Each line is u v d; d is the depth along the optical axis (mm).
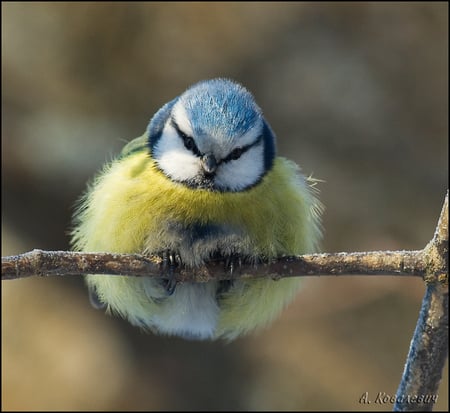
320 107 14781
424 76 15086
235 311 7648
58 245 13922
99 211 7191
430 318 5047
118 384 12656
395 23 15227
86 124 14438
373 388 12477
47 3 14781
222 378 13188
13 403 11875
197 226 6766
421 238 13844
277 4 15086
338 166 14484
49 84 14641
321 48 15062
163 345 13375
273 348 13055
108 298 7840
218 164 6738
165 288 7422
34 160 14281
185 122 6867
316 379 12680
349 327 12883
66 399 12133
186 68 14625
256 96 14711
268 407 12695
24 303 12836
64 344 12633
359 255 5773
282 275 6629
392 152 14688
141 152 7246
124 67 14664
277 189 7031
